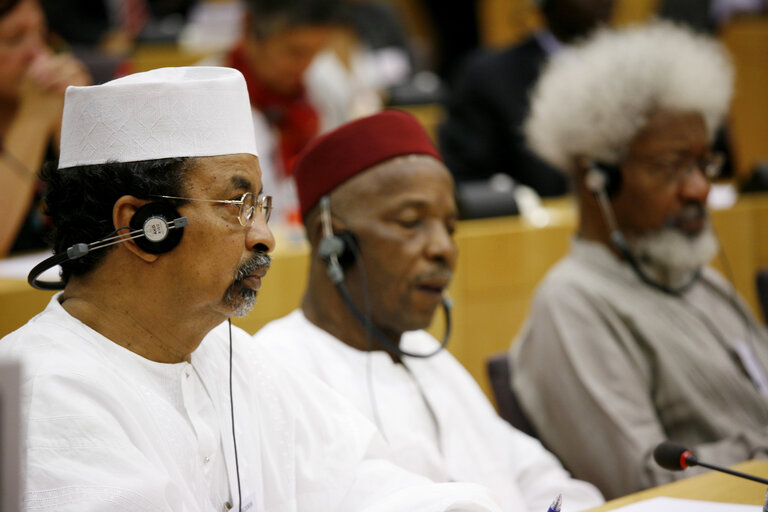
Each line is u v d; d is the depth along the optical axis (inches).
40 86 471.8
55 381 221.1
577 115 417.4
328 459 273.6
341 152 339.6
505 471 352.8
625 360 395.9
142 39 943.7
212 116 238.4
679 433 399.5
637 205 415.5
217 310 242.4
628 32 446.9
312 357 336.2
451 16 1435.8
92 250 234.1
